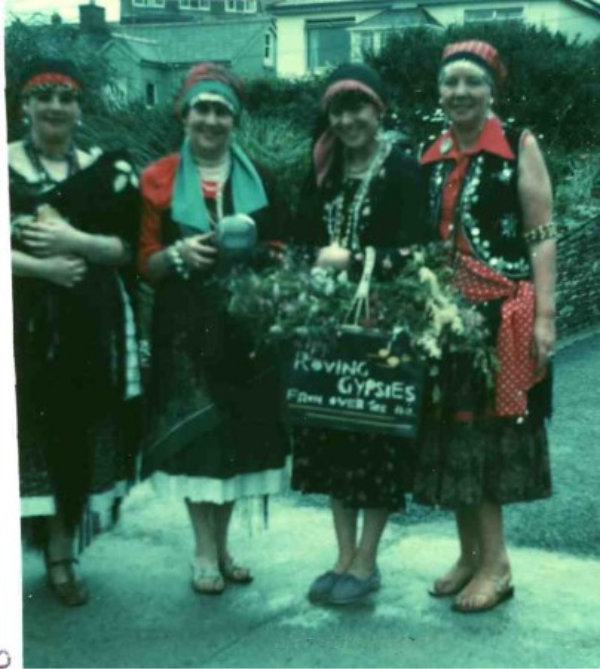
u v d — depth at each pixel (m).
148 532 4.23
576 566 3.95
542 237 3.38
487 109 3.41
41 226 3.29
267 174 3.66
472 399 3.37
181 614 3.53
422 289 3.27
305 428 3.56
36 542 3.62
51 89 3.31
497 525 3.54
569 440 5.66
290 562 3.95
